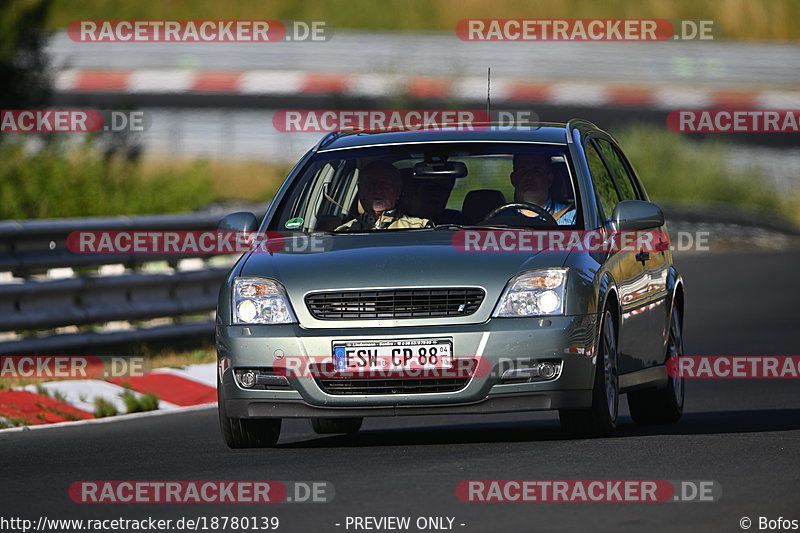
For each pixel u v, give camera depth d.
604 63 170.75
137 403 40.34
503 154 32.91
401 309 29.38
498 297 29.30
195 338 52.66
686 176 143.38
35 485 26.44
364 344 29.19
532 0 179.62
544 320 29.19
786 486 23.81
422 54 167.88
